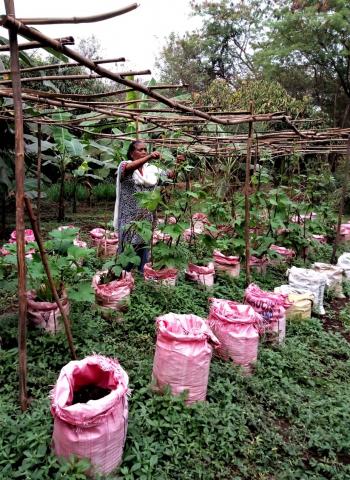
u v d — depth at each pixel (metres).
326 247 7.66
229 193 6.94
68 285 3.40
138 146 4.35
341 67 16.22
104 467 2.01
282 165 7.65
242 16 21.11
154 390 2.72
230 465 2.29
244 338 3.12
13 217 8.94
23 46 2.12
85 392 2.24
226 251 5.66
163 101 2.88
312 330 4.15
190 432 2.43
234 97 11.75
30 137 7.08
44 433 2.12
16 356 2.95
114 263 3.85
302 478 2.23
